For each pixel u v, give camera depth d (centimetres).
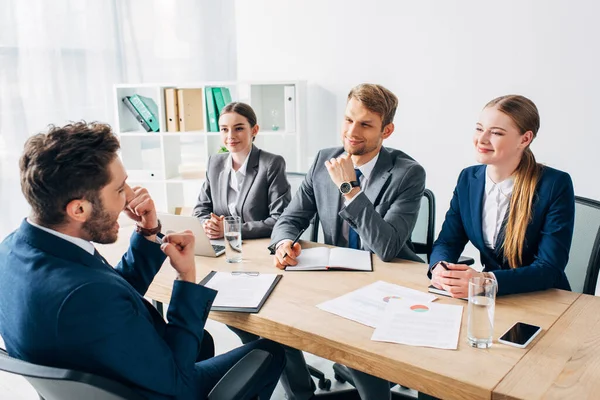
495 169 174
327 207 212
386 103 196
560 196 167
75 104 379
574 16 296
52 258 105
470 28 325
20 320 101
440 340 125
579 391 102
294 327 133
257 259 190
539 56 310
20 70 345
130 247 151
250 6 395
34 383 101
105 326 100
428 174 356
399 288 157
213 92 368
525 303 147
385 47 353
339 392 205
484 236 181
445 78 338
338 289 158
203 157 450
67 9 367
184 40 438
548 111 313
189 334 122
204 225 223
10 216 351
